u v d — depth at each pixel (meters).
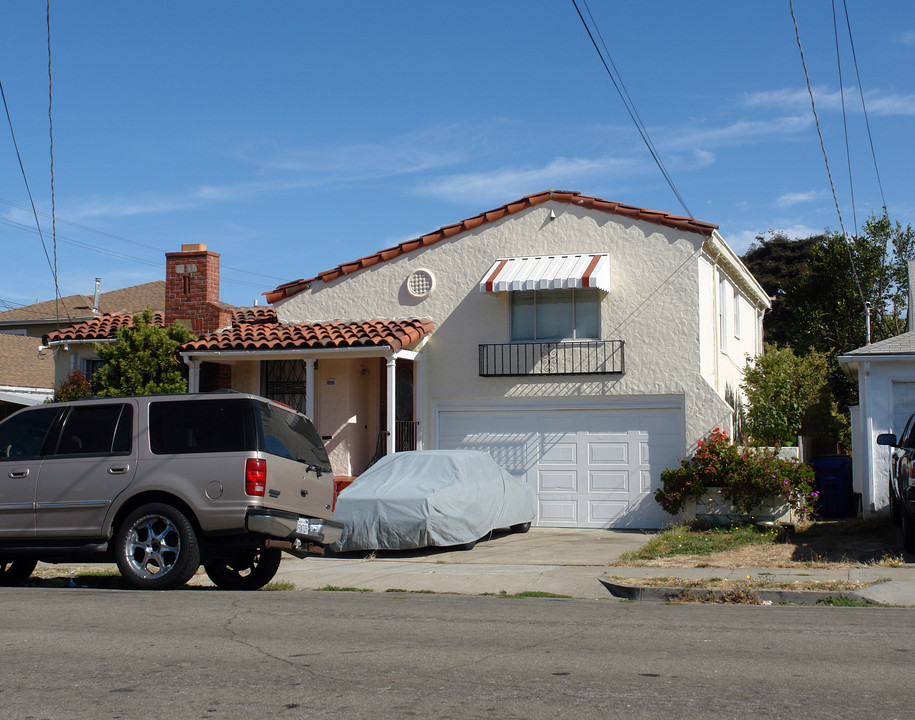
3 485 9.97
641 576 11.07
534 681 5.51
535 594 10.30
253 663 5.97
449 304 18.61
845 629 7.34
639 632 7.18
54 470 9.89
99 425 9.99
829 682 5.48
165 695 5.20
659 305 17.38
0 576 11.20
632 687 5.36
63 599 8.80
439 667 5.88
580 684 5.43
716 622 7.73
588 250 17.86
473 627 7.40
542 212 18.19
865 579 10.35
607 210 17.78
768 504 15.98
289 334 18.33
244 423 9.62
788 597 9.56
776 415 18.91
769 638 6.91
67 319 34.34
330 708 4.94
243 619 7.68
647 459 17.23
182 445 9.70
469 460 15.08
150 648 6.44
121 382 19.12
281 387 19.80
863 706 4.96
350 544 13.65
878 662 6.04
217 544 9.66
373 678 5.58
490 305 18.33
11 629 7.14
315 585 11.27
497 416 18.16
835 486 19.02
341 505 13.88
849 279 32.81
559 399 17.78
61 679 5.57
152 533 9.62
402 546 13.51
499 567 12.30
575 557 13.27
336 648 6.47
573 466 17.59
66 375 21.91
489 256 18.45
